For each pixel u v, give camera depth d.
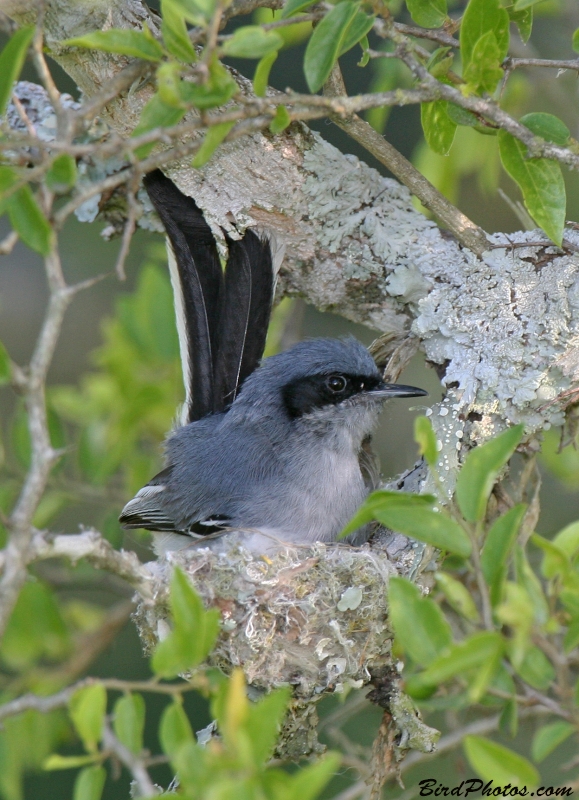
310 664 7.98
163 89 5.75
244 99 6.32
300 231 8.93
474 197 14.37
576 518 12.13
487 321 8.55
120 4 7.88
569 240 8.45
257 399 9.73
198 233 9.23
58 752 12.24
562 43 12.11
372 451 10.53
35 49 6.11
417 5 7.50
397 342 9.77
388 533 9.20
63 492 10.51
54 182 5.97
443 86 7.01
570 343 8.30
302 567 8.08
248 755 4.25
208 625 5.45
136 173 6.11
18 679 9.38
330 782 11.62
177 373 11.16
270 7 7.79
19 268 15.63
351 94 15.31
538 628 5.18
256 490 9.56
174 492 9.80
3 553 5.52
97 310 15.49
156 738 12.52
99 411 11.07
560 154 7.27
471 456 5.65
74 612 10.93
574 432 8.59
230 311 9.70
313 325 15.06
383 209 9.00
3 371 5.57
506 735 6.03
